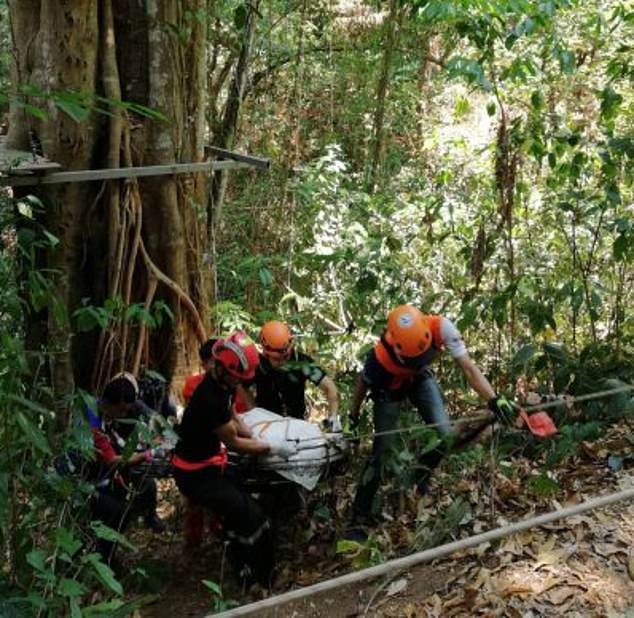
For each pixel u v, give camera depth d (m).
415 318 4.90
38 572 3.71
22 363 3.86
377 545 4.85
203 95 7.46
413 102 11.52
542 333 6.89
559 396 5.73
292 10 10.47
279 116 10.44
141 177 7.22
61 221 6.92
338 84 11.12
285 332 5.29
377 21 10.94
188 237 7.56
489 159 8.75
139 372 7.29
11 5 6.80
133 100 7.10
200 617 4.82
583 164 6.45
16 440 3.97
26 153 6.51
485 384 4.75
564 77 7.89
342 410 5.95
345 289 7.84
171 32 7.04
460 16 6.95
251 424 5.04
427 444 5.10
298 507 5.41
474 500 5.03
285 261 8.37
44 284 4.93
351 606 4.50
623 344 6.37
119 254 7.12
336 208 8.73
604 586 3.95
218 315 7.60
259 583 4.99
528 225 7.20
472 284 7.00
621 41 8.43
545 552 4.26
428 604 4.18
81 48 6.66
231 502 4.81
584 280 6.30
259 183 9.59
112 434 5.15
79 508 4.62
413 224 8.09
